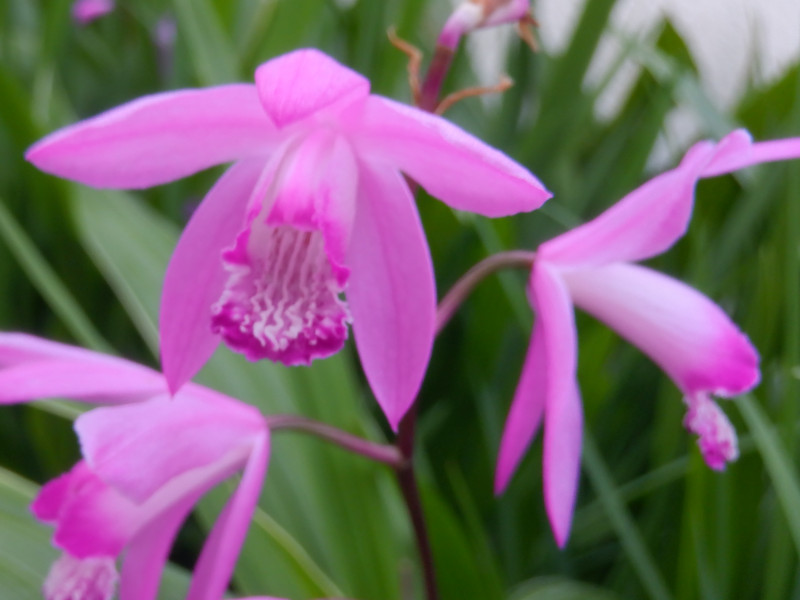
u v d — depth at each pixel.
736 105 0.32
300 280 0.22
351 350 0.30
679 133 0.39
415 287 0.22
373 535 0.25
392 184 0.22
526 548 0.28
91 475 0.22
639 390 0.29
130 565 0.22
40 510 0.22
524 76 0.31
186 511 0.22
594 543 0.28
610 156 0.31
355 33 0.31
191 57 0.30
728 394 0.22
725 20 0.49
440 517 0.24
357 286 0.22
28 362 0.22
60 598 0.22
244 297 0.21
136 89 0.36
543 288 0.22
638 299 0.22
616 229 0.22
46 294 0.26
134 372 0.22
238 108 0.21
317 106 0.20
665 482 0.26
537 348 0.23
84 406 0.25
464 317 0.29
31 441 0.29
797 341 0.24
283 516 0.25
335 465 0.25
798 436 0.25
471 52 0.34
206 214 0.22
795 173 0.24
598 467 0.26
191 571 0.29
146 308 0.26
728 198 0.30
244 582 0.24
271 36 0.29
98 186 0.21
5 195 0.29
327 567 0.25
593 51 0.29
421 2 0.29
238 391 0.25
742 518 0.25
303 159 0.21
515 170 0.20
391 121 0.21
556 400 0.22
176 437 0.21
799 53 0.30
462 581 0.25
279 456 0.25
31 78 0.34
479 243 0.28
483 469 0.28
